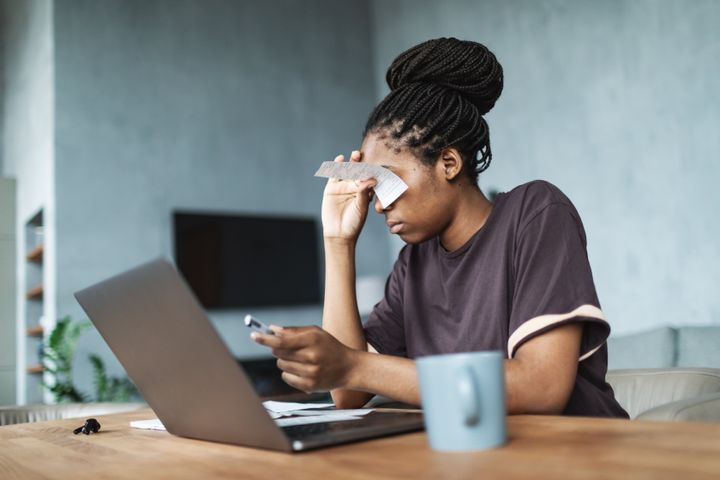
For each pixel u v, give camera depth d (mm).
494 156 4664
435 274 1075
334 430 659
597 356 926
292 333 678
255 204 5176
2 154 5859
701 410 784
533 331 812
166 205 4789
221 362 591
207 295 4797
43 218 4973
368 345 1147
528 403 759
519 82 4512
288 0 5668
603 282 3975
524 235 918
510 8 4609
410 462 515
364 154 1011
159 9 5020
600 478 417
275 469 535
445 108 976
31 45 5086
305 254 5320
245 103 5285
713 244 3422
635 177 3807
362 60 5984
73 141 4527
